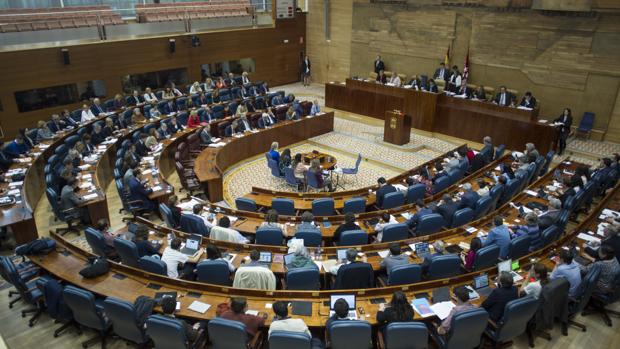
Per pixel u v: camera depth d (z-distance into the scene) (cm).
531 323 668
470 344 586
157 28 1988
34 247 756
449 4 1892
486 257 728
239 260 755
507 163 1277
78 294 613
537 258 762
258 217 933
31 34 1611
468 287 673
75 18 1819
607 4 1491
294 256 721
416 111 1788
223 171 1404
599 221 909
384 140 1692
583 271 706
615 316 744
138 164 1235
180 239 796
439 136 1753
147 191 1055
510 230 868
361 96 1972
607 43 1530
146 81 2019
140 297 621
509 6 1723
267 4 2520
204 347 639
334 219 919
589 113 1625
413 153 1608
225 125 1561
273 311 625
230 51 2278
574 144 1606
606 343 686
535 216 827
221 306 619
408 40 2088
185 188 1249
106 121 1445
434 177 1158
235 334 546
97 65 1800
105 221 827
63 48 1677
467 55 1870
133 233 845
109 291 665
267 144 1588
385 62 2220
